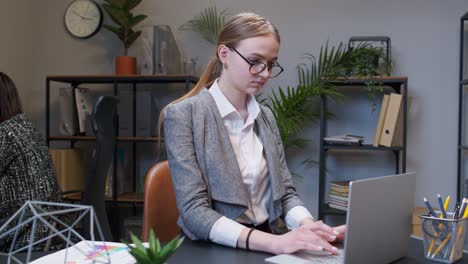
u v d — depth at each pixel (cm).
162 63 311
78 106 328
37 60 364
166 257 60
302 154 331
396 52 317
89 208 73
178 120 124
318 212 316
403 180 100
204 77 140
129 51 351
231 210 122
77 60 360
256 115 136
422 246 114
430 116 313
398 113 286
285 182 145
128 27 329
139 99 316
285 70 331
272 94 333
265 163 136
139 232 304
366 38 303
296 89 328
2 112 197
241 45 123
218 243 111
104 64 356
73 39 360
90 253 89
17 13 347
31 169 192
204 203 117
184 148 122
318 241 99
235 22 125
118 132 320
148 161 345
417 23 314
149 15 349
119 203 331
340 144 298
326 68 306
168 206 146
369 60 294
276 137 150
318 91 295
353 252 88
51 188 197
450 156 311
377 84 302
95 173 188
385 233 96
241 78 125
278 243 101
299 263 91
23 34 354
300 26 329
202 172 123
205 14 341
